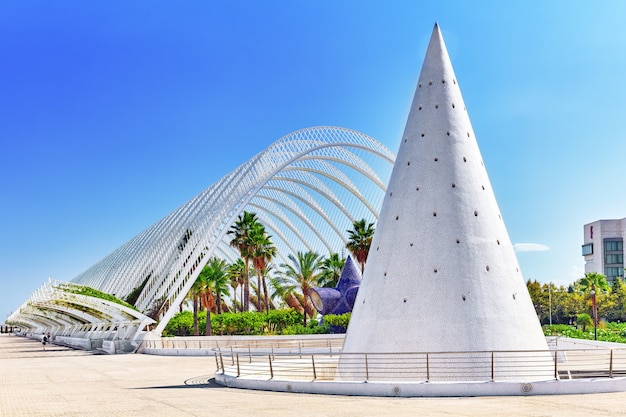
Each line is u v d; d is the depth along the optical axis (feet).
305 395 56.65
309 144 250.37
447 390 54.95
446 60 75.25
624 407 45.21
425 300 64.95
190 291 215.10
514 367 63.00
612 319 339.57
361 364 65.62
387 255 68.80
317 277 259.60
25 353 167.73
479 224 68.39
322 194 304.30
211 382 73.05
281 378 68.64
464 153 71.31
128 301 234.58
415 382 55.67
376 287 68.23
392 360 63.62
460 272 65.62
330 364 75.72
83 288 184.75
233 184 213.66
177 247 214.07
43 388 68.69
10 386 71.77
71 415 44.75
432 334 63.62
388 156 274.57
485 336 63.46
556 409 44.37
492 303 65.16
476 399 51.96
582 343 122.11
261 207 326.24
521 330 65.21
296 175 296.10
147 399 55.11
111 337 201.87
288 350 138.41
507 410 44.06
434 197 68.74
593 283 335.26
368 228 246.88
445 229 67.41
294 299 287.69
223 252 345.31
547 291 350.43
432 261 66.28
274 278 284.41
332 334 176.14
